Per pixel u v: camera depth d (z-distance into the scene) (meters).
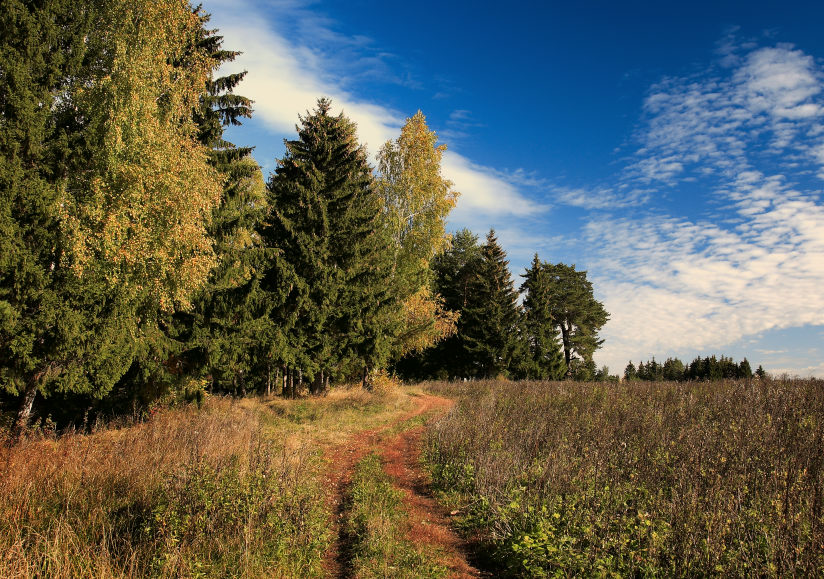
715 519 5.96
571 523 6.54
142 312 13.28
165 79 13.31
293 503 7.11
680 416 12.96
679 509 6.43
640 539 6.03
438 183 26.19
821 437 9.28
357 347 21.64
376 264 22.69
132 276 12.30
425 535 7.45
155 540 5.75
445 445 12.06
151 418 13.93
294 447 11.70
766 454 8.59
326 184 20.48
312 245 19.42
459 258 52.56
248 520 6.35
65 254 10.63
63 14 11.76
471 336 44.47
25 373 11.30
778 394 14.23
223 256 16.36
